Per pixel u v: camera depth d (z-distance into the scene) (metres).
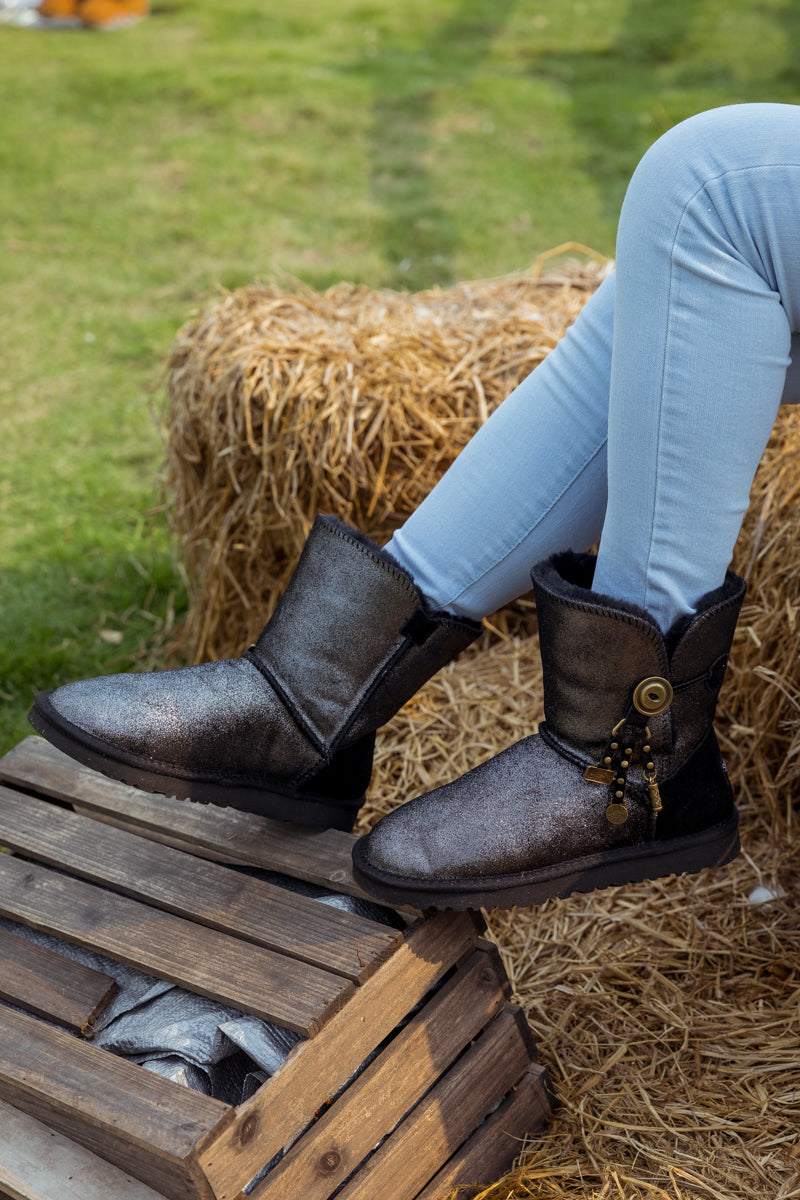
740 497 0.92
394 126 5.46
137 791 1.23
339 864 1.08
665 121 5.29
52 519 2.64
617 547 0.95
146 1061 0.98
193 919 1.05
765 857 1.47
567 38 6.80
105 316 3.68
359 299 2.20
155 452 2.92
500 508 1.05
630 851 1.00
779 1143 1.08
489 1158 1.08
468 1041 1.05
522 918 1.43
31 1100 0.94
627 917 1.40
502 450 1.05
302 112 5.67
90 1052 0.93
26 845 1.17
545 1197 1.04
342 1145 0.93
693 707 0.98
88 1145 0.92
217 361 1.93
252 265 4.00
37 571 2.45
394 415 1.81
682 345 0.87
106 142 5.36
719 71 6.00
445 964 1.03
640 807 0.98
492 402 1.84
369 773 1.15
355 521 1.90
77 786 1.25
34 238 4.34
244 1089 0.95
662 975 1.31
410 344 1.92
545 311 2.04
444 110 5.64
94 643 2.22
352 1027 0.94
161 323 3.61
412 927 1.01
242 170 4.98
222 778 1.04
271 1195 0.88
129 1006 1.04
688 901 1.42
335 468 1.82
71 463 2.87
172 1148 0.82
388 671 1.06
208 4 7.82
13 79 6.22
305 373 1.84
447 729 1.75
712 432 0.88
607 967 1.33
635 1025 1.25
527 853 0.96
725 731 1.61
